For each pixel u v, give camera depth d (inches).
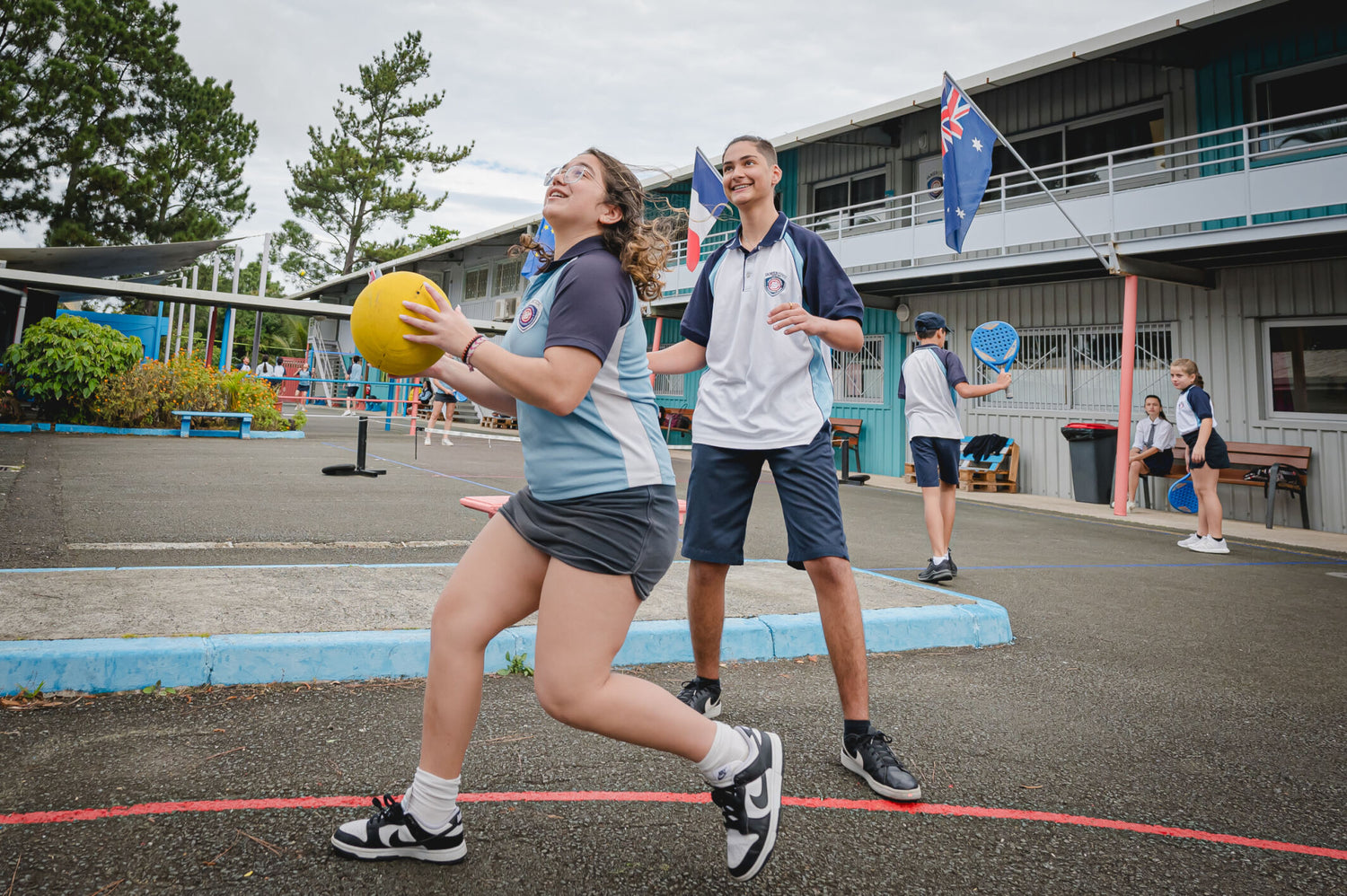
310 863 67.5
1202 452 298.8
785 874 70.3
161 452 408.8
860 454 610.5
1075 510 418.6
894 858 73.8
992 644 153.9
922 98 522.9
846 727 93.3
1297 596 215.5
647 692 66.7
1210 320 441.1
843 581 94.3
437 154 1626.5
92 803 75.7
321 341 1332.4
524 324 69.6
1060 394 502.3
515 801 81.4
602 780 87.1
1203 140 454.9
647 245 68.2
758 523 301.9
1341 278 399.5
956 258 490.3
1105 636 163.6
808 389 101.1
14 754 85.0
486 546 70.3
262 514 243.9
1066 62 455.5
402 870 67.4
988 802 86.6
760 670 131.7
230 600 131.8
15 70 1038.4
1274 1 380.5
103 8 1133.7
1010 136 548.4
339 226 1625.2
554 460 66.5
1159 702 123.0
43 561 167.2
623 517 66.2
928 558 246.5
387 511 262.5
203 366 575.8
